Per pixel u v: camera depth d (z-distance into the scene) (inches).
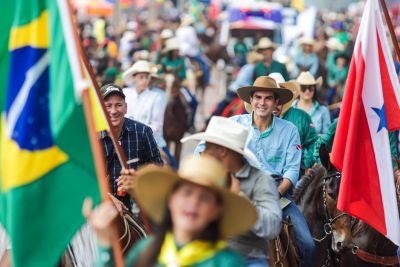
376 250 773.9
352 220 783.7
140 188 451.5
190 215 437.7
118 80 1592.0
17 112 530.9
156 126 1173.1
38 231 516.1
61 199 517.0
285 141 778.8
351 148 699.4
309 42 1923.0
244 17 2844.5
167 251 443.8
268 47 1449.3
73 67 509.7
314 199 797.9
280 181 772.0
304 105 1149.1
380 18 718.5
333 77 1950.1
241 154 599.8
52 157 519.8
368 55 713.0
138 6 4869.6
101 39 3083.2
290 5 3853.3
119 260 469.7
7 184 522.6
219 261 438.0
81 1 3181.6
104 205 462.6
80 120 515.8
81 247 661.9
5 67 545.3
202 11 4874.5
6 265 650.2
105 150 768.3
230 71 2655.0
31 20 538.9
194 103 1635.1
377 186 704.4
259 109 781.9
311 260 748.0
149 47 2861.7
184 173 438.9
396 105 719.1
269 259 656.4
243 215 448.5
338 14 3811.5
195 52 2401.6
